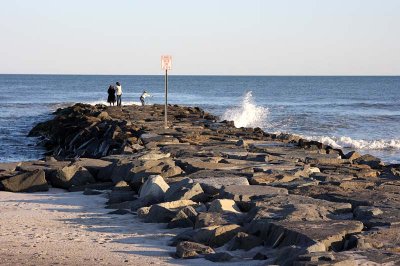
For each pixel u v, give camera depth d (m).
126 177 25.31
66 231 17.81
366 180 23.38
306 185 21.81
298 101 138.75
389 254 13.02
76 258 14.62
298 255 12.71
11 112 99.38
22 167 28.20
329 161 30.47
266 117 86.94
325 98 154.25
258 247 15.07
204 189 21.52
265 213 16.77
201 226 16.83
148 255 14.91
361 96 165.88
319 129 71.38
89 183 26.47
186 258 14.49
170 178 24.08
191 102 131.12
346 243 14.33
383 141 58.41
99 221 19.25
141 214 19.61
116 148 41.91
